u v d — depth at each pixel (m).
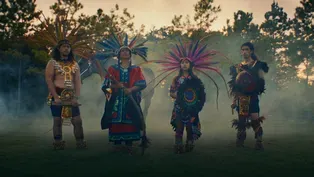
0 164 5.20
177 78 6.62
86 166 5.08
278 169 4.92
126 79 6.39
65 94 6.57
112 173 4.66
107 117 6.22
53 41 6.88
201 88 6.48
